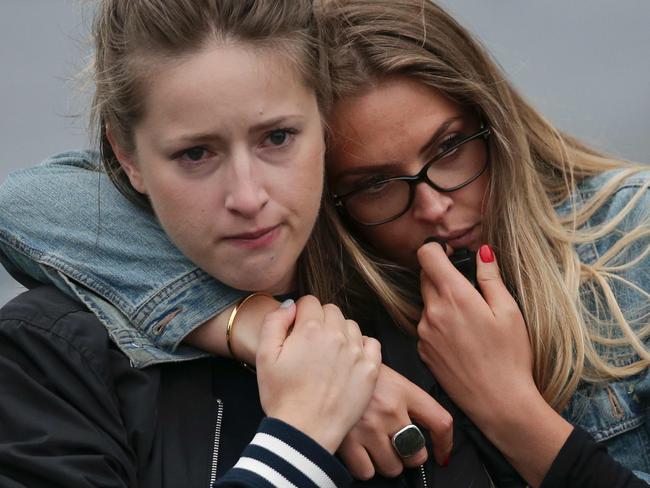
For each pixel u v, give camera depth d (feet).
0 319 14.39
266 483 12.75
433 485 15.15
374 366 14.07
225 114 13.12
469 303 15.80
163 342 14.80
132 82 13.44
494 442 15.65
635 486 14.96
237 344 14.75
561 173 18.52
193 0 13.12
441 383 16.03
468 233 16.81
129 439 14.16
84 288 15.03
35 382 13.88
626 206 17.39
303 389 13.60
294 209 13.76
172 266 15.14
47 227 15.47
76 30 18.78
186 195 13.58
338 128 15.85
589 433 16.48
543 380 16.40
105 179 15.92
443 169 16.37
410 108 15.81
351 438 14.42
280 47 13.39
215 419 14.74
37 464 13.10
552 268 16.80
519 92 18.26
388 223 16.55
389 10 16.15
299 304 14.67
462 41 16.70
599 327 16.90
